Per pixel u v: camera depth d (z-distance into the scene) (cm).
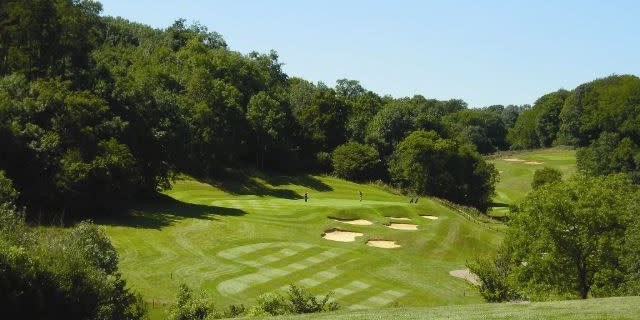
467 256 6009
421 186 11525
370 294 4509
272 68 16725
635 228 3747
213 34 16612
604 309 2147
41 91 6381
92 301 2536
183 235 5612
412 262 5619
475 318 2088
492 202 12506
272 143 11800
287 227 6366
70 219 5806
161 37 15050
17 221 3056
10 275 2205
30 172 5922
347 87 18612
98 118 6762
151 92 7869
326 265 5175
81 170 5916
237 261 5028
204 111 9788
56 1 8225
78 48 7831
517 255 4162
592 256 3888
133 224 5847
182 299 3453
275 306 3303
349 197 10406
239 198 8812
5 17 7500
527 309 2331
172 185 9169
